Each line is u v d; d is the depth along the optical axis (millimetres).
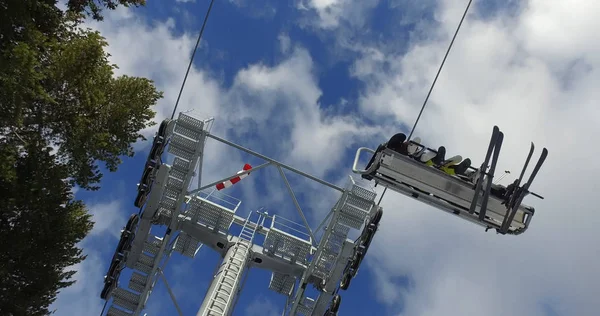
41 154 16125
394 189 10953
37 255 16672
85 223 18391
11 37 14039
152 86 18312
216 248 16109
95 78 16906
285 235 15812
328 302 15422
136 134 17938
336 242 15031
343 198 14367
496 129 10016
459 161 10922
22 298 16438
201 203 15703
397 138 10750
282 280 16938
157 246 15891
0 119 13820
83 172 17062
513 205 10469
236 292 15305
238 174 15414
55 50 16781
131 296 15953
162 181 14688
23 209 15883
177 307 15750
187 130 14219
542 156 10062
